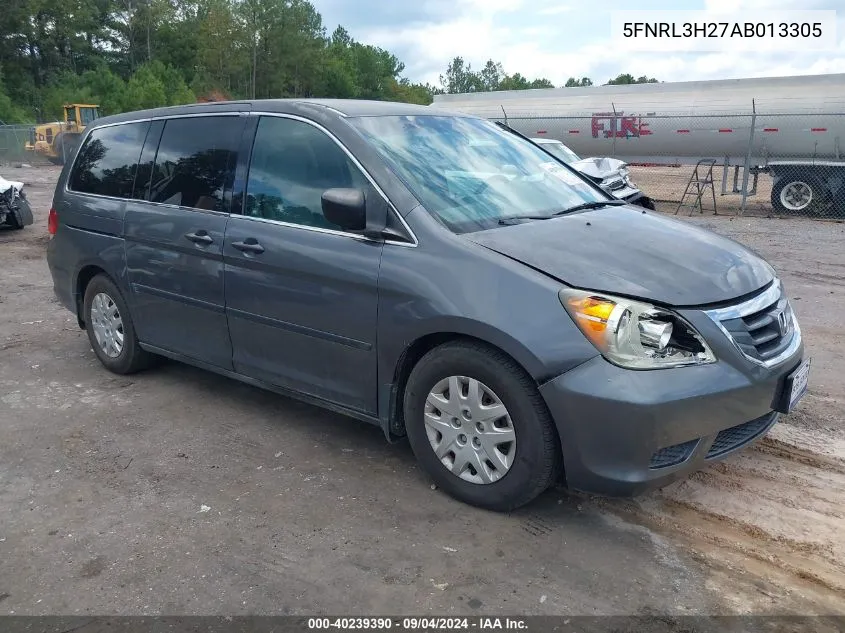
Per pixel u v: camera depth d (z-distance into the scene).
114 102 56.28
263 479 3.83
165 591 2.92
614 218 3.94
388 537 3.27
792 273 9.21
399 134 3.98
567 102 20.59
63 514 3.51
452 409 3.41
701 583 2.94
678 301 3.05
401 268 3.43
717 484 3.72
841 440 4.20
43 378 5.39
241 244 4.09
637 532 3.29
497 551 3.15
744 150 17.81
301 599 2.86
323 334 3.79
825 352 5.85
